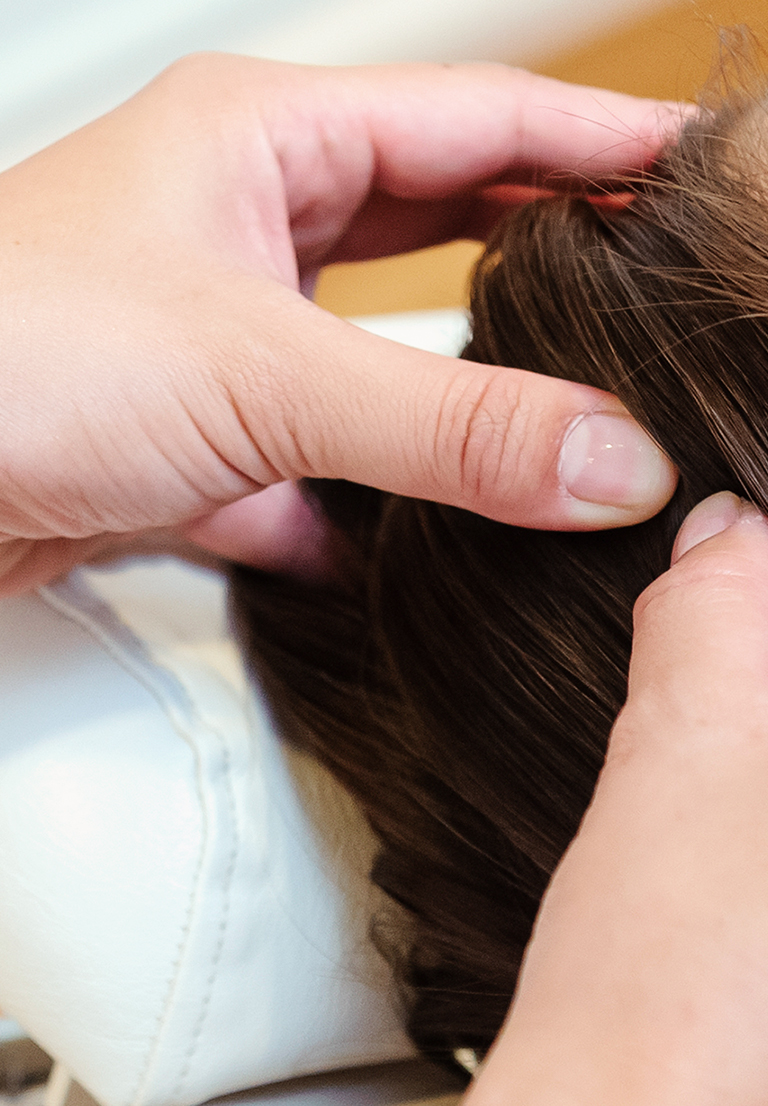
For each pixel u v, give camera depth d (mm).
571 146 560
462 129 559
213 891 435
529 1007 241
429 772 451
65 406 433
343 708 478
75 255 453
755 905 236
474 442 374
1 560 495
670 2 840
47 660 464
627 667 371
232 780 448
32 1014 460
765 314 344
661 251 377
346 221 601
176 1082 453
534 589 391
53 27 924
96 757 437
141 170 481
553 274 398
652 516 365
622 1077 220
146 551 526
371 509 526
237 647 495
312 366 412
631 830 258
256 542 507
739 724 264
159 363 428
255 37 957
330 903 469
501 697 404
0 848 432
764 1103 223
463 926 463
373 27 940
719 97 440
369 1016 491
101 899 428
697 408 352
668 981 231
